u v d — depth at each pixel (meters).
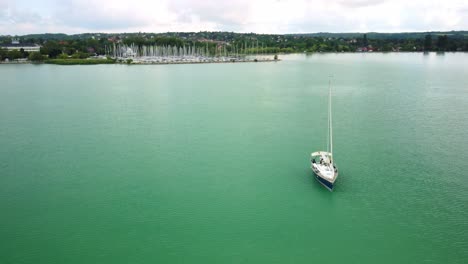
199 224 63.56
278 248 57.31
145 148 99.50
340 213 66.19
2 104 158.62
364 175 80.19
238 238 59.78
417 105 146.88
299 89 195.50
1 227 63.16
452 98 161.25
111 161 90.44
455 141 100.88
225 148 98.56
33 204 70.31
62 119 131.25
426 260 54.56
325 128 115.19
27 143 104.44
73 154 95.44
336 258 55.16
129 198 72.31
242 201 70.62
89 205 69.94
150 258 55.56
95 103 160.38
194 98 171.75
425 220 63.72
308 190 74.44
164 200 71.44
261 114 135.75
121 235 60.84
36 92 191.25
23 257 55.84
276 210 67.31
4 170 85.56
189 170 84.69
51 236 60.72
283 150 96.31
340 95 173.75
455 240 58.66
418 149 95.06
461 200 69.69
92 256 56.03
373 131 111.06
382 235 60.03
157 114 137.88
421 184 76.00
